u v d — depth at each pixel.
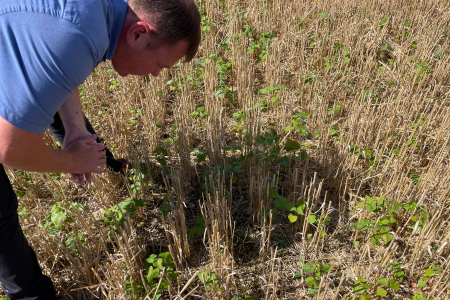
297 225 2.53
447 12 5.29
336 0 5.34
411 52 4.74
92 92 3.92
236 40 4.53
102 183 2.82
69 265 2.39
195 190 2.94
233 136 3.49
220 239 2.27
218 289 2.04
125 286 2.03
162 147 2.90
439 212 2.44
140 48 1.54
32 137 1.33
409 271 2.29
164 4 1.44
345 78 4.19
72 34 1.25
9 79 1.22
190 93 3.80
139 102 4.07
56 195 2.83
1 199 1.54
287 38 4.75
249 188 2.81
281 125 3.38
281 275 2.10
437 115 3.59
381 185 2.91
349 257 2.42
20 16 1.23
